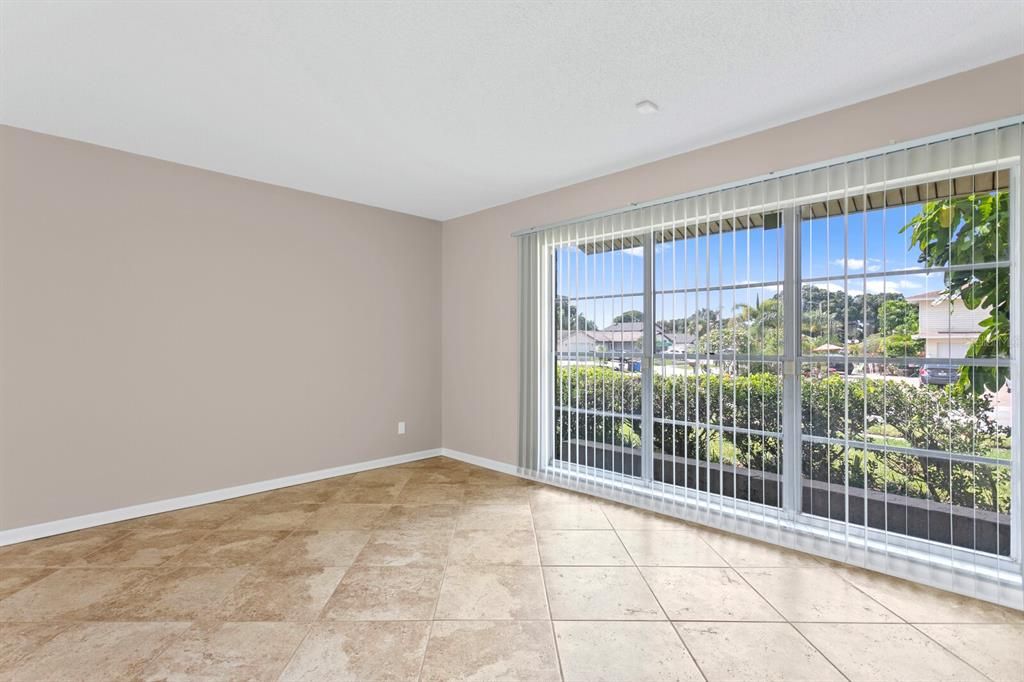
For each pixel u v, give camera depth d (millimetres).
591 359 4164
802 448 3031
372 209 5062
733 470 3311
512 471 4871
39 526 3242
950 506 2545
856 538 2830
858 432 2822
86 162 3432
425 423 5516
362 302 4977
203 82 2646
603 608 2398
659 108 2932
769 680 1896
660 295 3697
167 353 3779
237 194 4148
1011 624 2250
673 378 3619
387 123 3145
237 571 2777
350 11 2066
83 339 3418
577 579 2686
